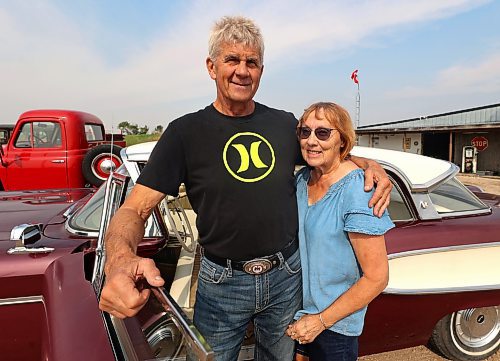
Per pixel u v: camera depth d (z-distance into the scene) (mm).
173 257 2924
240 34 1611
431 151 25625
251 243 1684
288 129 1839
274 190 1713
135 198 1629
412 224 2656
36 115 6586
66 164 6562
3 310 2316
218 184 1648
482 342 3031
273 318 1855
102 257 1942
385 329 2604
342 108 1737
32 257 2342
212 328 1770
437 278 2584
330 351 1824
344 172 1755
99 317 1653
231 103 1697
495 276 2701
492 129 20781
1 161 6598
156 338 1215
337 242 1720
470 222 2750
